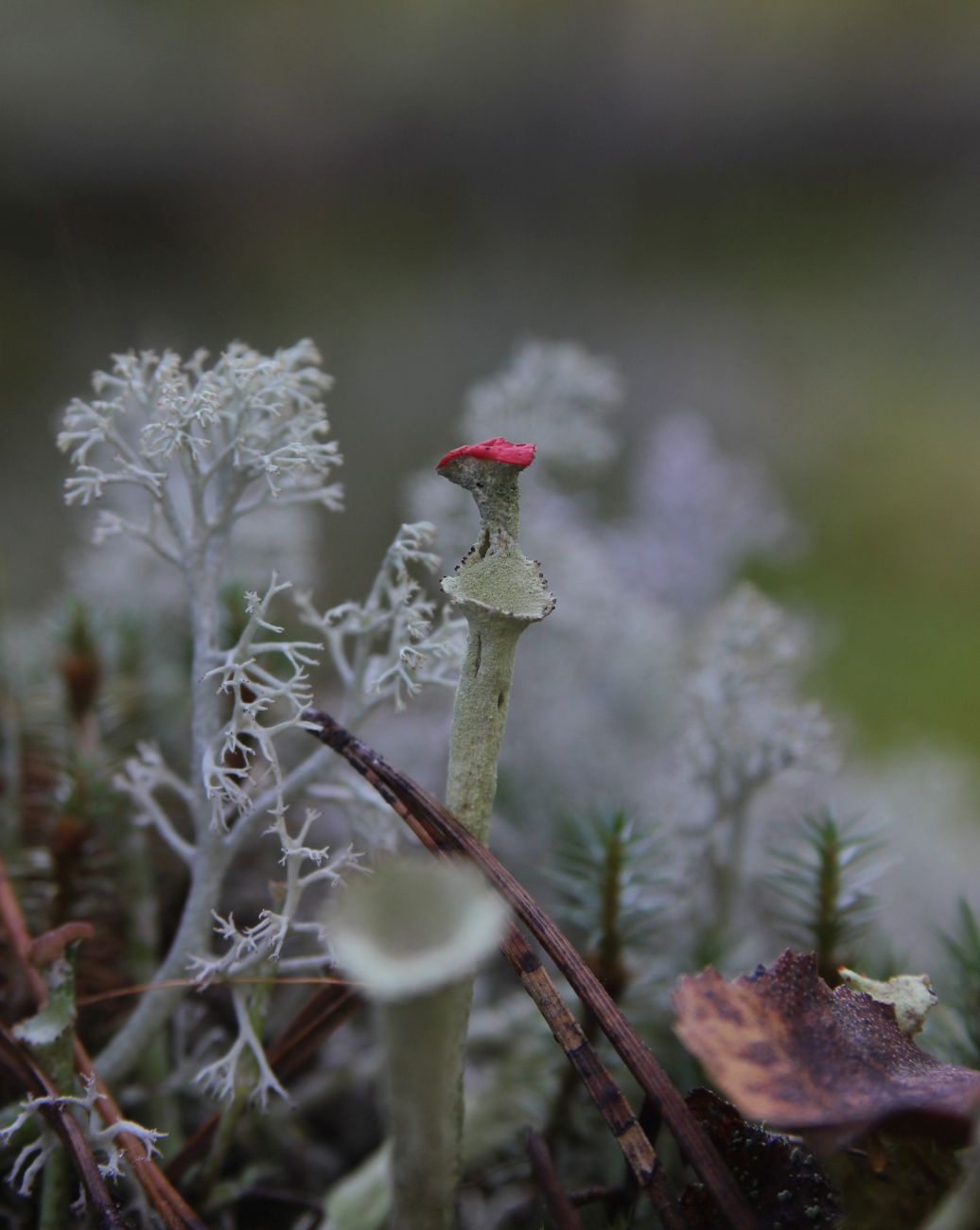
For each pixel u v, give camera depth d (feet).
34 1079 0.42
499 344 1.82
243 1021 0.44
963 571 1.57
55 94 1.93
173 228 1.84
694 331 1.96
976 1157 0.35
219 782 0.45
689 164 2.32
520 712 0.69
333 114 2.20
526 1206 0.48
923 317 2.10
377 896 0.34
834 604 1.50
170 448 0.44
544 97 2.30
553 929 0.41
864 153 2.43
